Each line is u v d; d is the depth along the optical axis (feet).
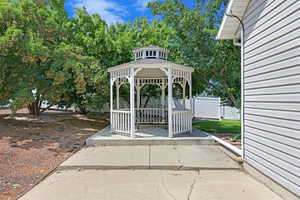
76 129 27.35
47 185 11.03
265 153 11.12
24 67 24.71
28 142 19.39
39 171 13.03
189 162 14.56
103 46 32.83
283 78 9.69
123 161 14.76
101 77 29.01
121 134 22.44
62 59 25.18
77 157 15.79
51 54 24.86
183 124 22.66
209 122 38.81
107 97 33.50
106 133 23.18
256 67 12.13
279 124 9.95
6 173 12.57
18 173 12.62
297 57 8.80
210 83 28.32
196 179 11.94
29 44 20.93
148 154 16.63
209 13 25.86
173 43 29.60
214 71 25.91
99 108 34.45
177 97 40.42
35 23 24.66
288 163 9.30
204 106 45.60
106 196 9.78
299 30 8.67
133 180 11.80
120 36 35.91
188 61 26.37
